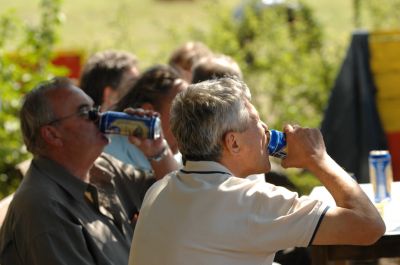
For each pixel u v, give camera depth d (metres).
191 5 27.12
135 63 7.47
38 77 9.28
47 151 5.17
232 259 3.99
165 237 4.06
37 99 5.17
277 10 11.60
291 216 3.96
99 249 5.00
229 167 4.18
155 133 5.27
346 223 3.96
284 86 10.84
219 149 4.14
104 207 5.27
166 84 6.01
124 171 5.66
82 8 27.53
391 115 9.16
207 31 11.77
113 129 5.25
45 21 9.68
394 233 4.68
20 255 4.92
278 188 4.09
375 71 9.13
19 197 4.96
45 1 9.69
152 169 5.64
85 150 5.17
